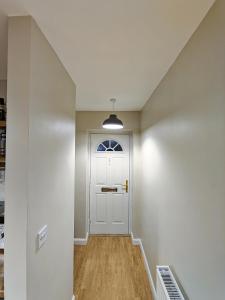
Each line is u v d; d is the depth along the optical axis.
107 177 4.43
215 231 1.10
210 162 1.15
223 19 1.02
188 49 1.50
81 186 4.07
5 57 1.73
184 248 1.56
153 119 2.78
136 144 4.04
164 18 1.25
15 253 1.14
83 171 4.07
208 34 1.18
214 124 1.11
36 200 1.29
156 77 2.23
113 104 3.47
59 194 1.82
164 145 2.18
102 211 4.45
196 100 1.34
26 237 1.15
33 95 1.24
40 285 1.37
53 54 1.63
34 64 1.25
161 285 1.67
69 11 1.18
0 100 1.65
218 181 1.07
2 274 1.35
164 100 2.19
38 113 1.32
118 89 2.66
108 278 2.93
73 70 2.04
